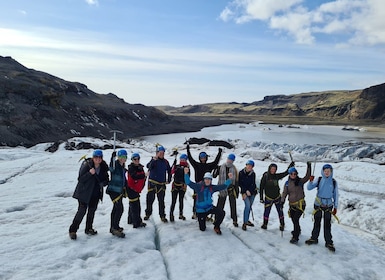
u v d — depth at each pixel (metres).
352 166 26.75
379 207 14.40
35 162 28.98
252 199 10.23
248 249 8.59
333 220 14.77
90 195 8.36
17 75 86.69
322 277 7.27
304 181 9.10
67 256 7.38
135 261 7.46
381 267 8.05
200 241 8.74
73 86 117.81
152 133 106.69
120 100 143.25
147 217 10.45
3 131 62.88
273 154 40.59
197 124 146.00
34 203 13.44
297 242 9.15
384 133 108.69
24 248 7.76
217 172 10.32
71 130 81.00
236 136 93.62
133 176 9.30
